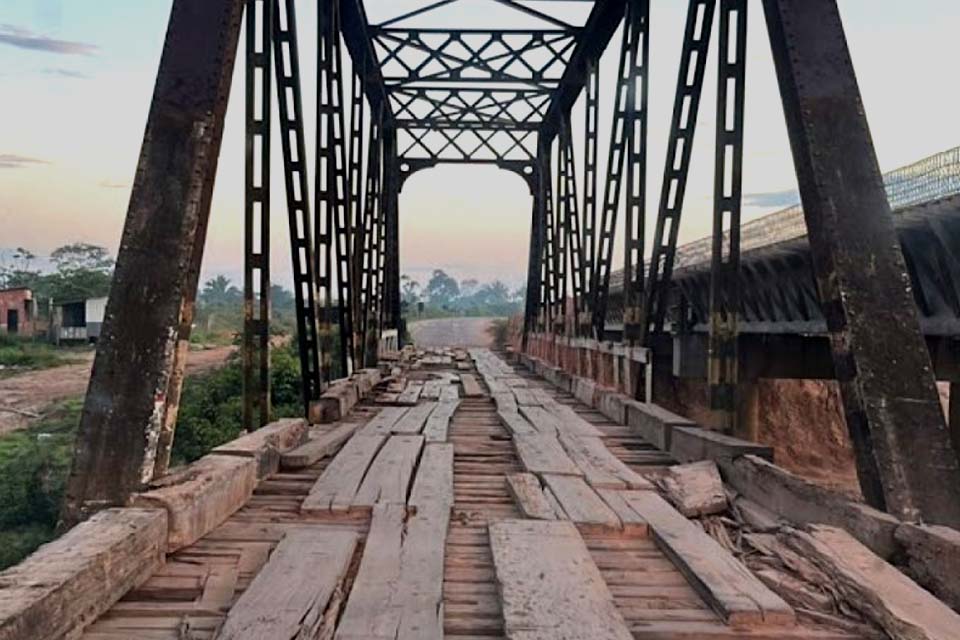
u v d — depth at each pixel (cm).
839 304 418
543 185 2156
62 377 3659
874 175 430
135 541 336
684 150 773
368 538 399
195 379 2467
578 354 1293
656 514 451
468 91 1988
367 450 647
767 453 529
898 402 395
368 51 1492
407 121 2203
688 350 1978
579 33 1418
